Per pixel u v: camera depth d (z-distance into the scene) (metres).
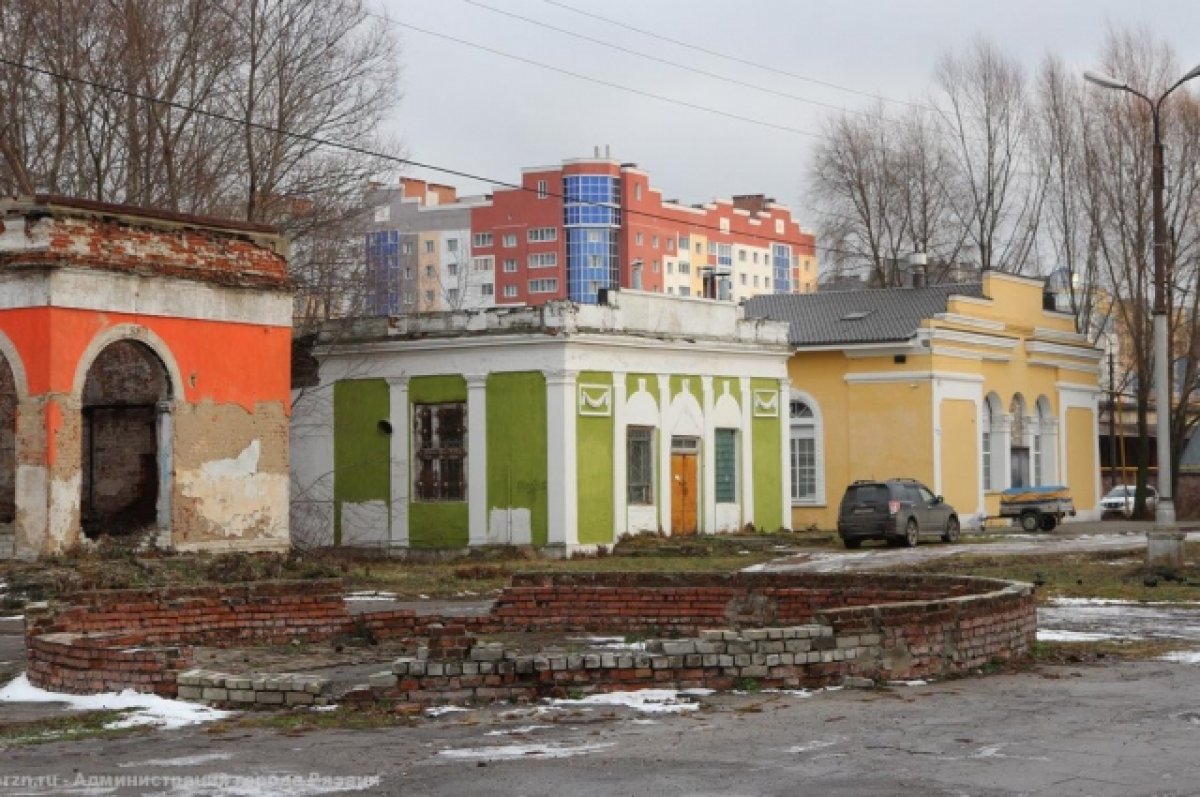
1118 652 18.28
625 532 42.00
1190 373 60.56
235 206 46.81
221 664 17.22
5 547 31.69
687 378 44.38
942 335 51.75
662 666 14.37
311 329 44.09
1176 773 10.86
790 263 136.50
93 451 35.94
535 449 40.69
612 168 117.19
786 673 14.64
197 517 33.75
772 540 43.59
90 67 44.06
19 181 42.88
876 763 11.22
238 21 45.56
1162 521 32.12
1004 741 12.09
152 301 32.91
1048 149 65.06
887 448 52.31
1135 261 59.44
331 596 20.52
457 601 28.12
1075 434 61.34
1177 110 58.91
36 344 31.03
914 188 71.94
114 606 18.72
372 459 43.19
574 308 40.53
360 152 44.84
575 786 10.51
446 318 42.12
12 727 13.27
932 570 33.62
